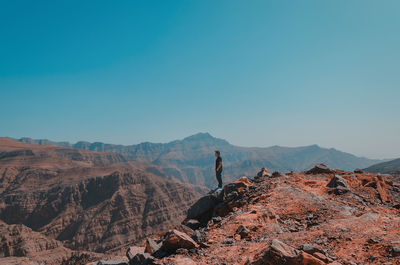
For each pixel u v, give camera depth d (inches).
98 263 405.4
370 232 338.3
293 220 492.1
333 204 563.8
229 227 441.7
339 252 297.1
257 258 270.7
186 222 765.9
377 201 656.4
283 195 625.3
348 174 971.3
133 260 382.0
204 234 432.1
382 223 374.6
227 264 296.8
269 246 273.6
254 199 658.8
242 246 347.9
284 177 901.2
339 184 712.4
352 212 509.7
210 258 320.8
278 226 433.1
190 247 367.9
